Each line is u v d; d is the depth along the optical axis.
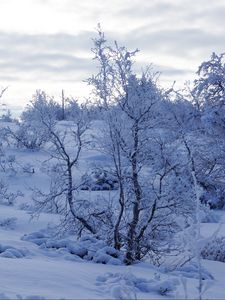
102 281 7.36
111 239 11.14
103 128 11.12
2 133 29.44
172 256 11.73
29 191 23.22
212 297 7.08
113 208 11.42
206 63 25.95
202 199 22.62
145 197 10.78
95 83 11.15
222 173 23.69
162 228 11.10
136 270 9.34
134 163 10.88
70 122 12.34
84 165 21.52
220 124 23.84
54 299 5.63
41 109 12.04
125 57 11.06
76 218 11.72
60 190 13.01
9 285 6.29
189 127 13.13
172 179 10.65
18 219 14.78
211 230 15.38
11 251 9.46
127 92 11.00
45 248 10.70
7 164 27.61
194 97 25.12
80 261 9.85
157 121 11.12
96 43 11.09
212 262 11.20
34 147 30.25
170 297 6.82
